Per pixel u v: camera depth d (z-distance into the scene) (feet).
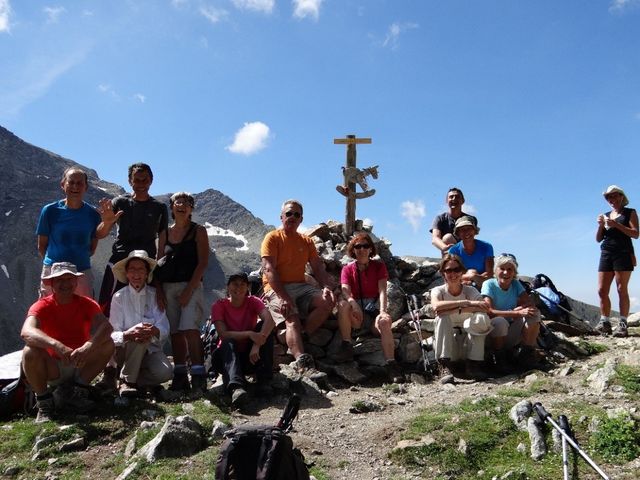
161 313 14.94
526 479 10.03
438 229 22.27
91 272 16.05
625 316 21.11
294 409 9.32
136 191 16.26
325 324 19.04
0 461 11.38
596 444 10.85
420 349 18.20
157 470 10.58
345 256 22.54
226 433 8.64
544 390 14.34
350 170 24.09
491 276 19.60
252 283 19.89
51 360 13.15
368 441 12.07
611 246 21.36
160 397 14.40
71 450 11.70
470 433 11.57
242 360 15.28
